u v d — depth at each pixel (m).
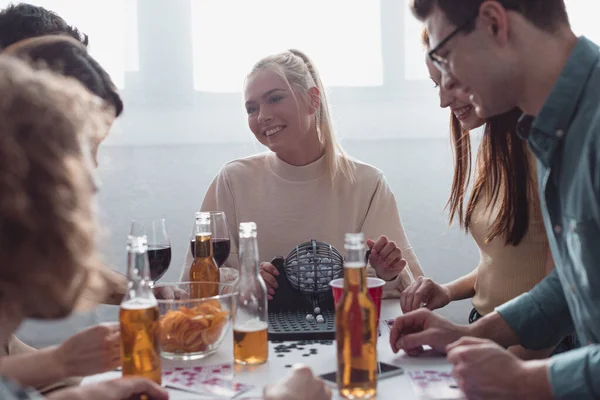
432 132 3.16
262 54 3.13
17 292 0.76
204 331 1.31
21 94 0.80
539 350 1.55
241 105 3.17
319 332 1.45
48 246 0.77
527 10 1.13
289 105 2.15
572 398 1.01
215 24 3.12
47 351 1.23
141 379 1.06
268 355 1.34
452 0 1.16
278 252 2.20
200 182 3.20
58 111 0.82
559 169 1.20
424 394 1.09
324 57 3.14
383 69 3.15
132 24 3.11
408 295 1.68
